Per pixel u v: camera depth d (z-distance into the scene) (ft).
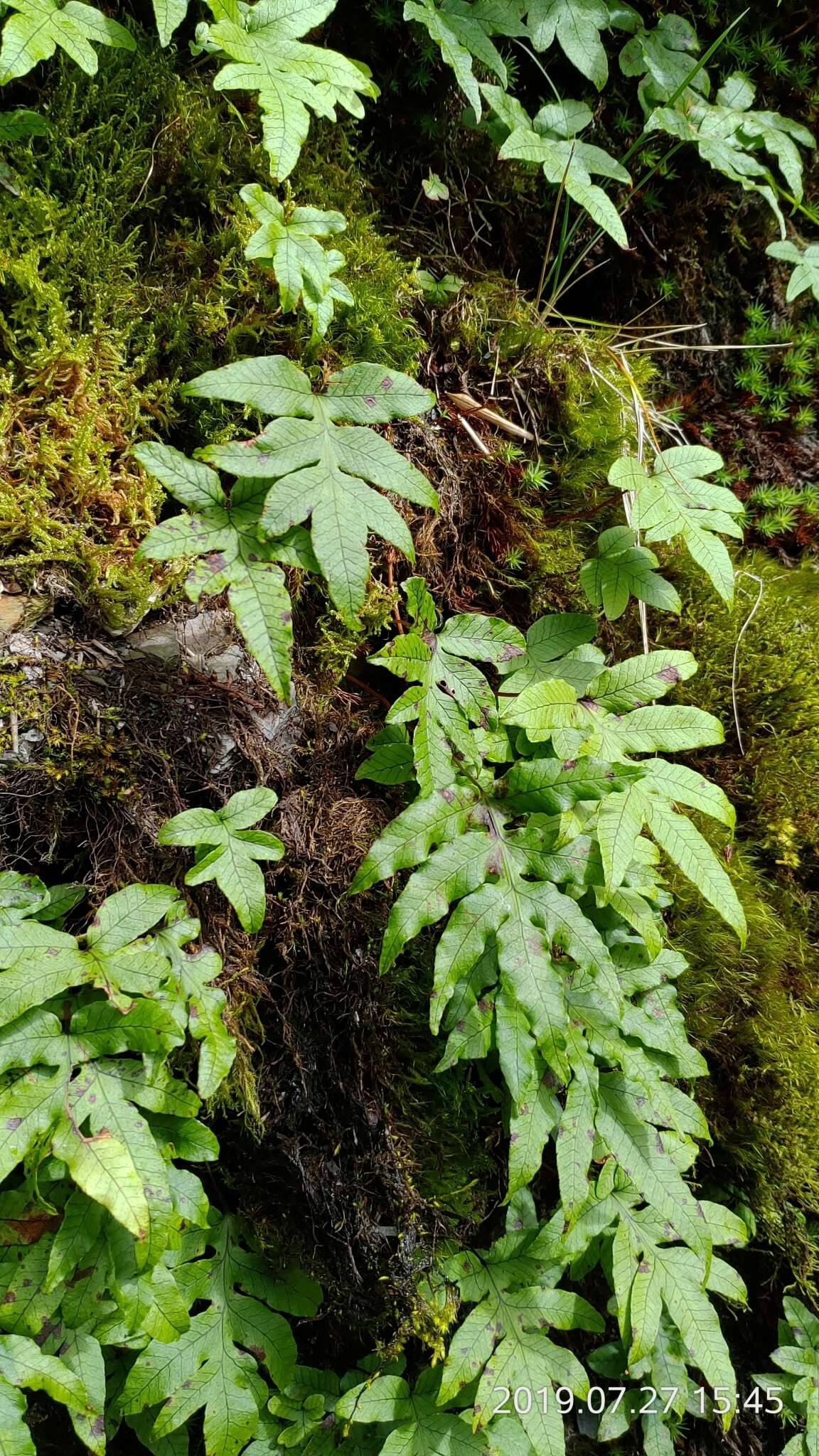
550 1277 5.89
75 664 4.99
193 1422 6.13
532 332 6.82
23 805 4.99
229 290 5.57
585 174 6.60
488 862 5.17
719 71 7.91
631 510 6.50
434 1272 5.74
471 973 5.16
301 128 4.93
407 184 7.05
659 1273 5.62
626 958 5.80
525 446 6.88
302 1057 5.70
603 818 5.22
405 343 6.11
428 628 5.37
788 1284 7.08
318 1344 6.22
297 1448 5.77
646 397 7.64
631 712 5.62
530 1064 4.97
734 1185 6.97
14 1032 4.49
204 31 4.94
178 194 5.73
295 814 5.82
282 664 4.47
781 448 8.30
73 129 5.34
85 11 4.82
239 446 4.63
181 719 5.33
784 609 7.48
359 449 4.84
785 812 7.25
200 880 5.00
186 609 5.24
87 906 5.22
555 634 6.08
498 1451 5.59
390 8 6.49
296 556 4.66
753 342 8.19
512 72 7.06
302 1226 5.87
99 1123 4.44
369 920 5.81
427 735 5.16
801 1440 6.53
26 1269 4.78
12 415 4.90
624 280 7.89
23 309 5.04
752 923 6.90
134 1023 4.58
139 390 5.44
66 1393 4.53
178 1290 5.05
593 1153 5.54
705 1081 6.96
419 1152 5.86
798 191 7.42
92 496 5.03
